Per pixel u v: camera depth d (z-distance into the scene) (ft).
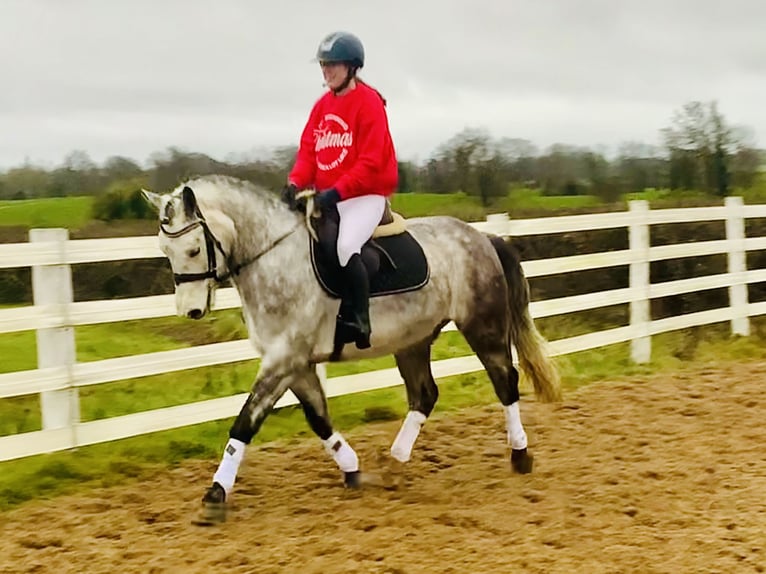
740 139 54.34
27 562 13.38
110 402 24.07
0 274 40.75
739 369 28.78
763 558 12.90
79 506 16.12
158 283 38.32
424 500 16.10
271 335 15.24
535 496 16.12
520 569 12.60
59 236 17.88
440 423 22.49
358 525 14.61
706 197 53.47
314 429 16.75
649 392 25.61
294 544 13.73
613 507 15.39
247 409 15.14
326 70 15.42
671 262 38.40
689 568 12.55
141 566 13.09
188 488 17.25
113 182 43.16
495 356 17.62
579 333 36.17
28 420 22.39
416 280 16.26
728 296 38.22
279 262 15.14
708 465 17.90
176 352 19.66
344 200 15.75
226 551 13.44
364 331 15.28
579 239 39.68
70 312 18.11
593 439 20.53
